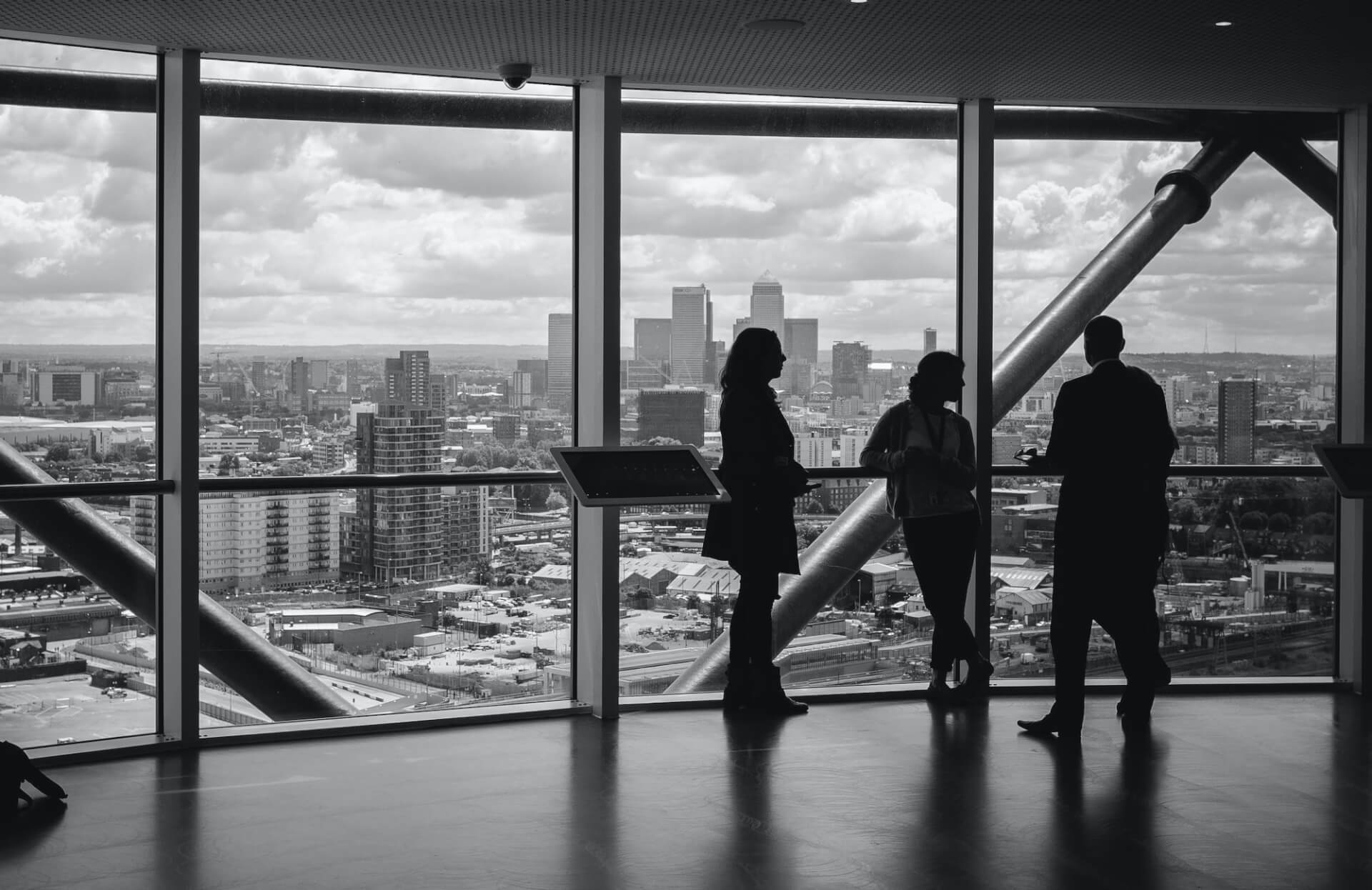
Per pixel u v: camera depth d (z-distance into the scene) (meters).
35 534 5.53
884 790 5.05
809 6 4.97
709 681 6.58
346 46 5.52
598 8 4.98
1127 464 5.68
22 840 4.44
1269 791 5.04
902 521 6.34
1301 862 4.25
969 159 6.73
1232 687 6.91
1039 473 5.92
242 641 5.84
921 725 6.11
